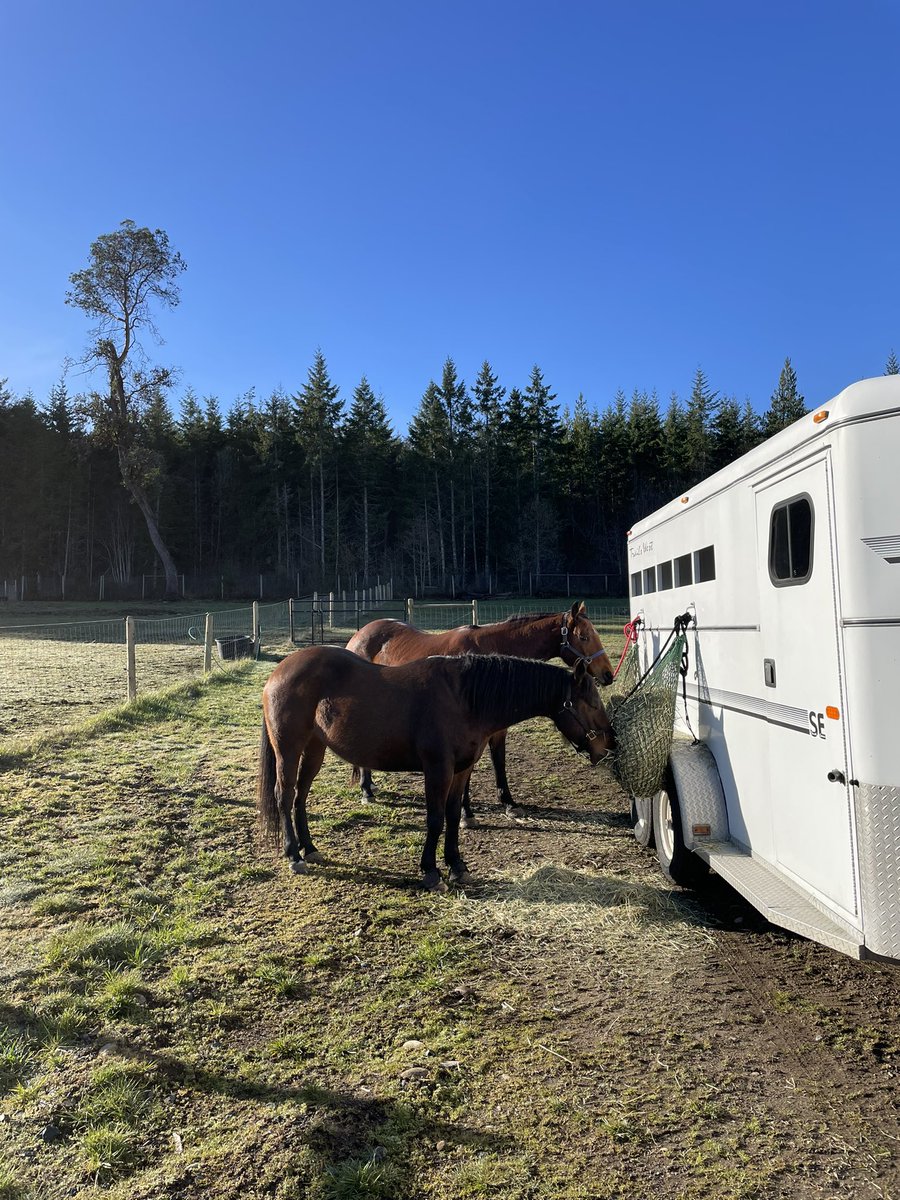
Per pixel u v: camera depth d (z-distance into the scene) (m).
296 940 4.23
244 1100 2.87
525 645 6.84
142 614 34.66
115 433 42.22
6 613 34.94
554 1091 2.92
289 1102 2.85
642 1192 2.41
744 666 4.18
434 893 4.90
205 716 10.62
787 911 3.30
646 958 4.05
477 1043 3.25
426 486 55.69
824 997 3.64
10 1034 3.28
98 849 5.55
